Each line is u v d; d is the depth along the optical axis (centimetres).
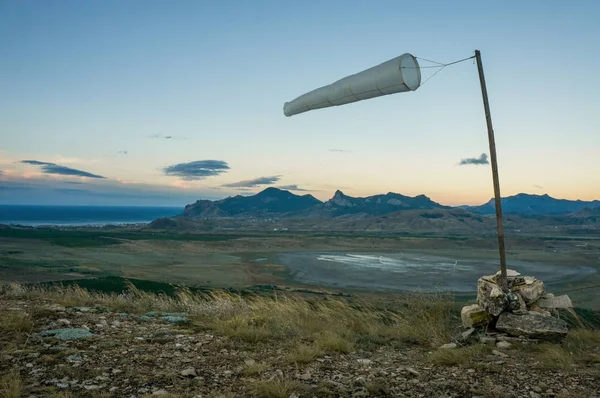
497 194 902
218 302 1058
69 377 520
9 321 707
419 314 1004
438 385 570
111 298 1107
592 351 798
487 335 854
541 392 552
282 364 636
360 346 793
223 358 647
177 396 476
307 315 1030
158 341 714
